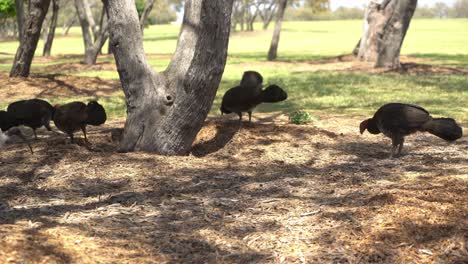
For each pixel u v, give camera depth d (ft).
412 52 128.98
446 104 47.01
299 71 84.53
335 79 69.87
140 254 15.85
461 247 15.89
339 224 18.06
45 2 62.49
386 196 20.02
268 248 16.55
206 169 25.18
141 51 26.94
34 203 20.45
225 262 15.65
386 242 16.40
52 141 29.71
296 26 334.65
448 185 21.56
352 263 15.42
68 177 23.54
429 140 32.22
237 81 69.97
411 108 26.18
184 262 15.57
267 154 28.19
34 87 59.62
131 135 27.27
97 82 65.05
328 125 36.68
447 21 363.15
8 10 154.40
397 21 82.94
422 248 15.97
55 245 15.66
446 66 86.94
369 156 28.30
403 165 26.30
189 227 18.20
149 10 94.89
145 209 19.86
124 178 23.40
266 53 136.05
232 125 32.27
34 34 62.80
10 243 15.23
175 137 26.99
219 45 25.67
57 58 118.83
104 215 19.12
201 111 26.81
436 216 17.80
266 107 47.75
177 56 26.86
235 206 20.29
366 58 94.89
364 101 49.85
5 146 29.43
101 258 15.24
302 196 21.50
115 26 26.48
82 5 95.45
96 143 29.60
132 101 27.14
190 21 26.94
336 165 26.50
